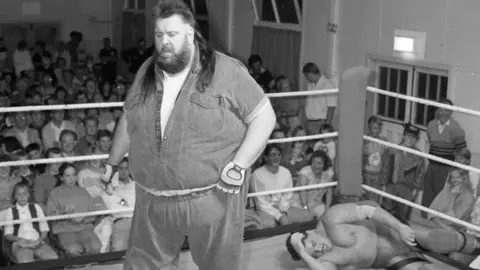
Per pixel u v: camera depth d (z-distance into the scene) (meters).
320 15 8.90
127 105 2.62
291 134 6.76
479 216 5.25
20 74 11.28
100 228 5.20
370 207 3.81
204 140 2.49
